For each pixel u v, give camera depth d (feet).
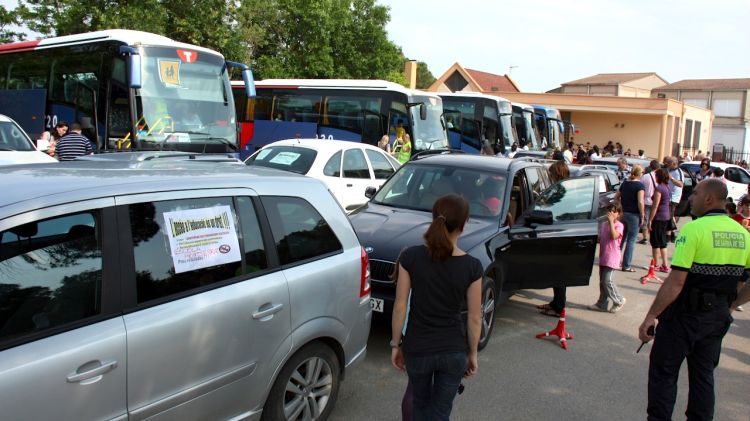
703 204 12.82
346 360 13.07
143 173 10.71
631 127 133.69
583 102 129.70
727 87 192.24
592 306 25.38
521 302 25.53
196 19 73.31
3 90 46.73
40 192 8.65
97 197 9.02
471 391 15.93
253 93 42.14
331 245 12.80
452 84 150.82
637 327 22.86
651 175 38.40
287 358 11.36
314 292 11.89
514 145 65.87
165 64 37.83
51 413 7.88
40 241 8.33
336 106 58.80
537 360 18.57
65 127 36.58
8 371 7.49
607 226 24.31
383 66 104.68
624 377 17.57
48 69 42.47
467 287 10.29
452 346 10.22
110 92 37.70
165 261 9.60
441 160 24.39
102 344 8.42
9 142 33.24
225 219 10.68
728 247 12.32
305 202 12.54
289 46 92.32
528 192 23.40
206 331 9.79
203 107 39.17
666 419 12.70
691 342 12.49
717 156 164.45
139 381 8.88
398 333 10.63
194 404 9.73
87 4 66.74
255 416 10.92
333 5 95.20
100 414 8.43
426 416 10.48
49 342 8.00
